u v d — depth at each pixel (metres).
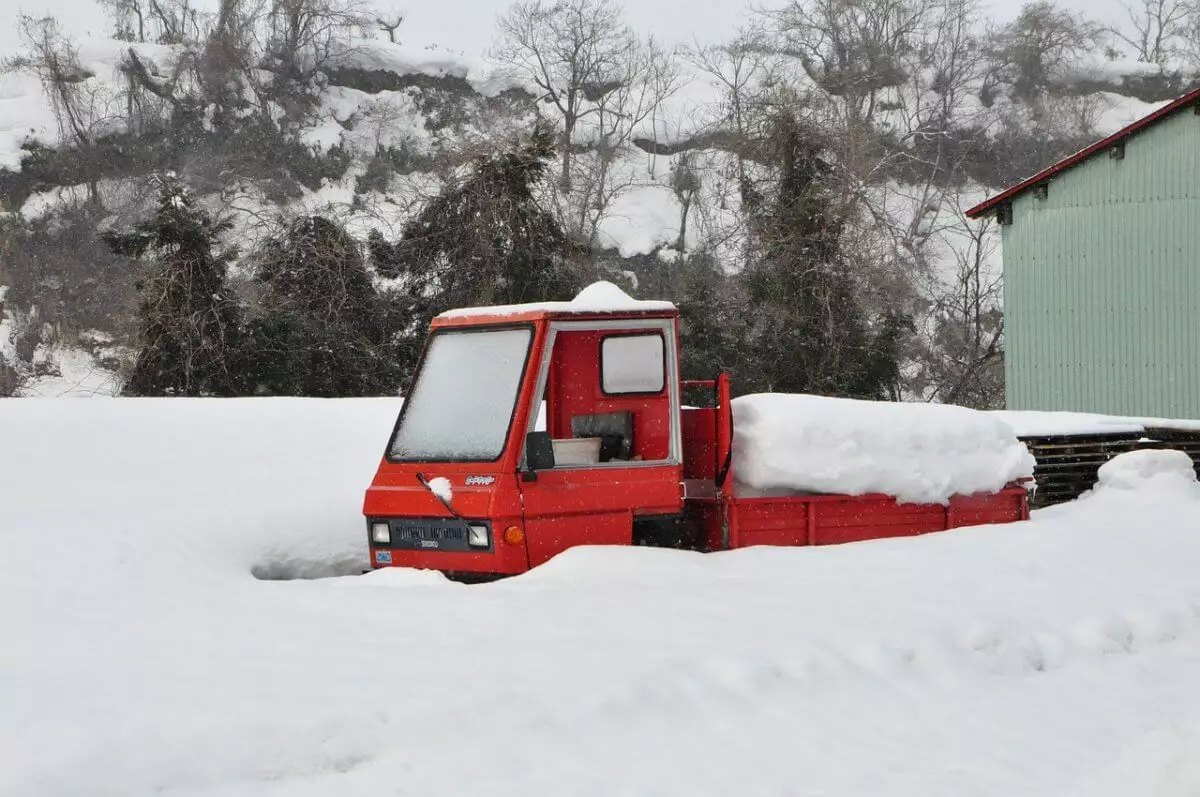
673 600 6.96
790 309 30.33
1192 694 6.02
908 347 37.75
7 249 43.56
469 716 4.98
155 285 27.16
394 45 61.97
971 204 54.72
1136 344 22.38
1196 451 13.73
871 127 52.81
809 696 5.61
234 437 11.49
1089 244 22.89
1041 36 65.00
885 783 4.69
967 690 5.94
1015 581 7.83
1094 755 5.11
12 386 36.88
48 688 5.10
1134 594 7.58
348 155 54.38
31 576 7.48
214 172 50.81
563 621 6.45
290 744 4.63
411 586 7.50
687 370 30.30
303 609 6.79
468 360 8.48
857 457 9.12
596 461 8.39
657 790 4.50
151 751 4.45
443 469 8.20
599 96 62.59
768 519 8.88
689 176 52.03
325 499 9.80
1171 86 67.88
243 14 58.06
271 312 28.00
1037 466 12.37
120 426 11.45
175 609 6.79
